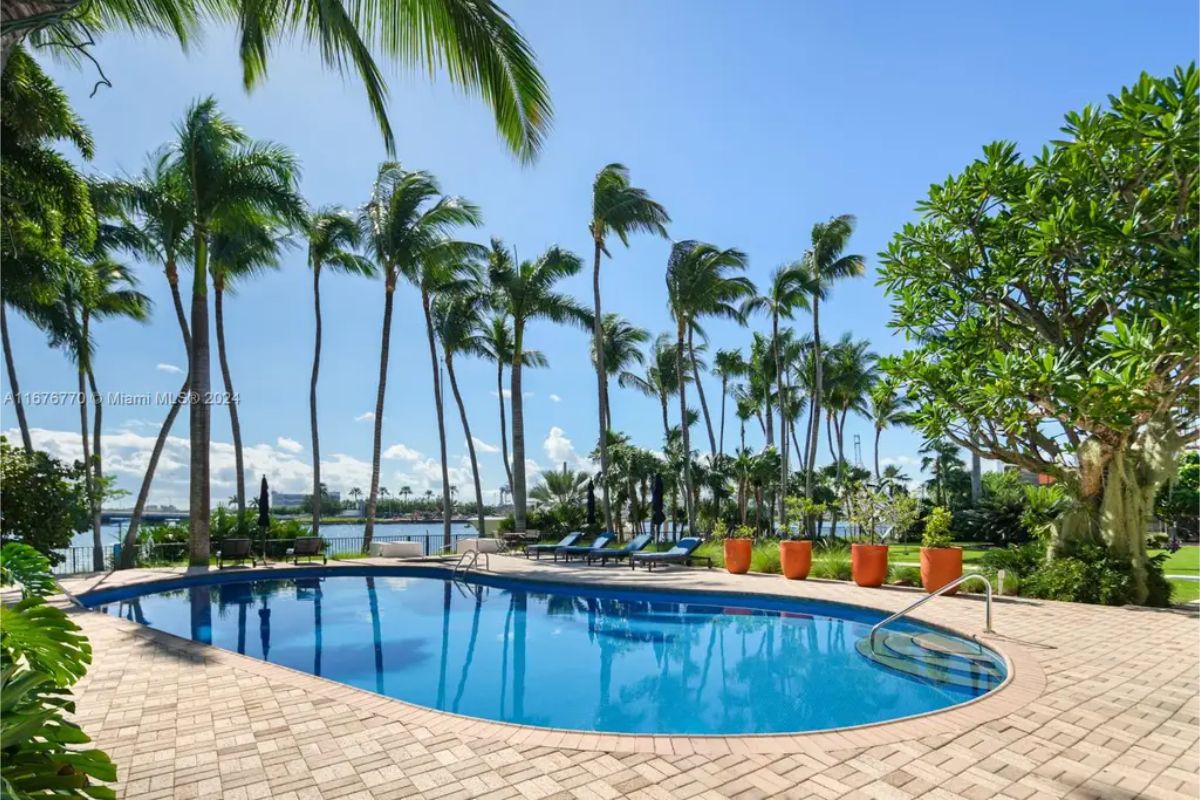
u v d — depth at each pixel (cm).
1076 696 517
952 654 739
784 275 2769
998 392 954
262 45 535
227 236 1752
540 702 634
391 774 369
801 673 714
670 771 373
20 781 202
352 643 891
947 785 357
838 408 3925
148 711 477
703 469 3155
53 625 242
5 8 213
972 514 2980
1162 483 1028
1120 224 938
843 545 1995
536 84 467
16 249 1292
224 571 1445
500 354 2767
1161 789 353
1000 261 1079
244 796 342
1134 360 823
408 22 462
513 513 2472
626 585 1225
